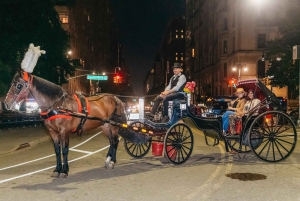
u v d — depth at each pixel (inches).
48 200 256.7
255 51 2132.1
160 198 259.0
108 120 362.0
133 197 262.2
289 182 305.7
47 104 320.8
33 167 389.4
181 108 396.8
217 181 309.9
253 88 460.1
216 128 416.5
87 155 473.4
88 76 1822.1
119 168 374.3
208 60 3181.6
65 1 1213.1
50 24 1164.5
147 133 394.3
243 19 2155.5
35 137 722.8
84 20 3567.9
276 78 1352.1
